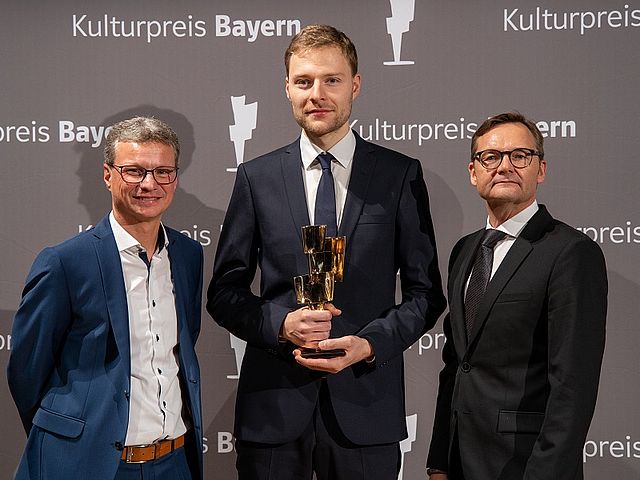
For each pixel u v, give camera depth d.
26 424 2.06
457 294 2.02
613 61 2.54
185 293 2.07
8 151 2.59
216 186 2.60
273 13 2.58
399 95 2.57
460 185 2.57
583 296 1.80
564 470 1.75
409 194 2.12
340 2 2.57
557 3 2.54
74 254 1.94
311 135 2.12
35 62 2.59
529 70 2.55
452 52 2.56
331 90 2.04
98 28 2.59
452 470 1.99
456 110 2.56
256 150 2.59
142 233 1.98
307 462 2.05
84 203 2.60
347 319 2.04
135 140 1.93
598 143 2.54
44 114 2.59
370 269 2.06
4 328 2.61
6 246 2.60
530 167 1.94
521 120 1.99
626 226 2.54
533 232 1.92
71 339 1.96
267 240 2.10
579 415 1.76
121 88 2.59
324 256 1.92
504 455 1.85
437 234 2.58
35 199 2.60
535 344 1.86
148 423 1.93
